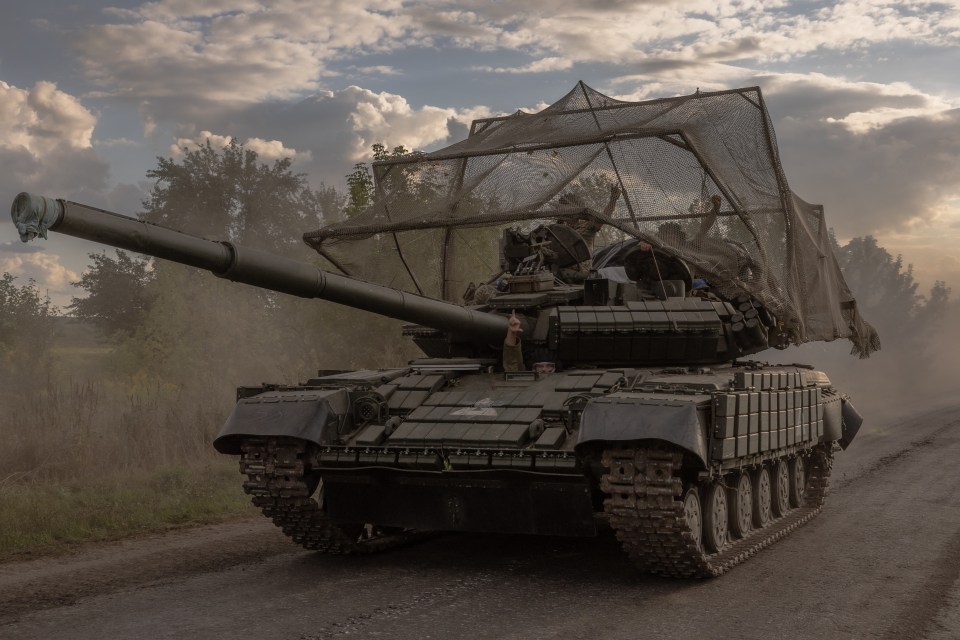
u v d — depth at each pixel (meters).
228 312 20.98
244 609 7.89
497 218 11.53
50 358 20.66
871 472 17.02
